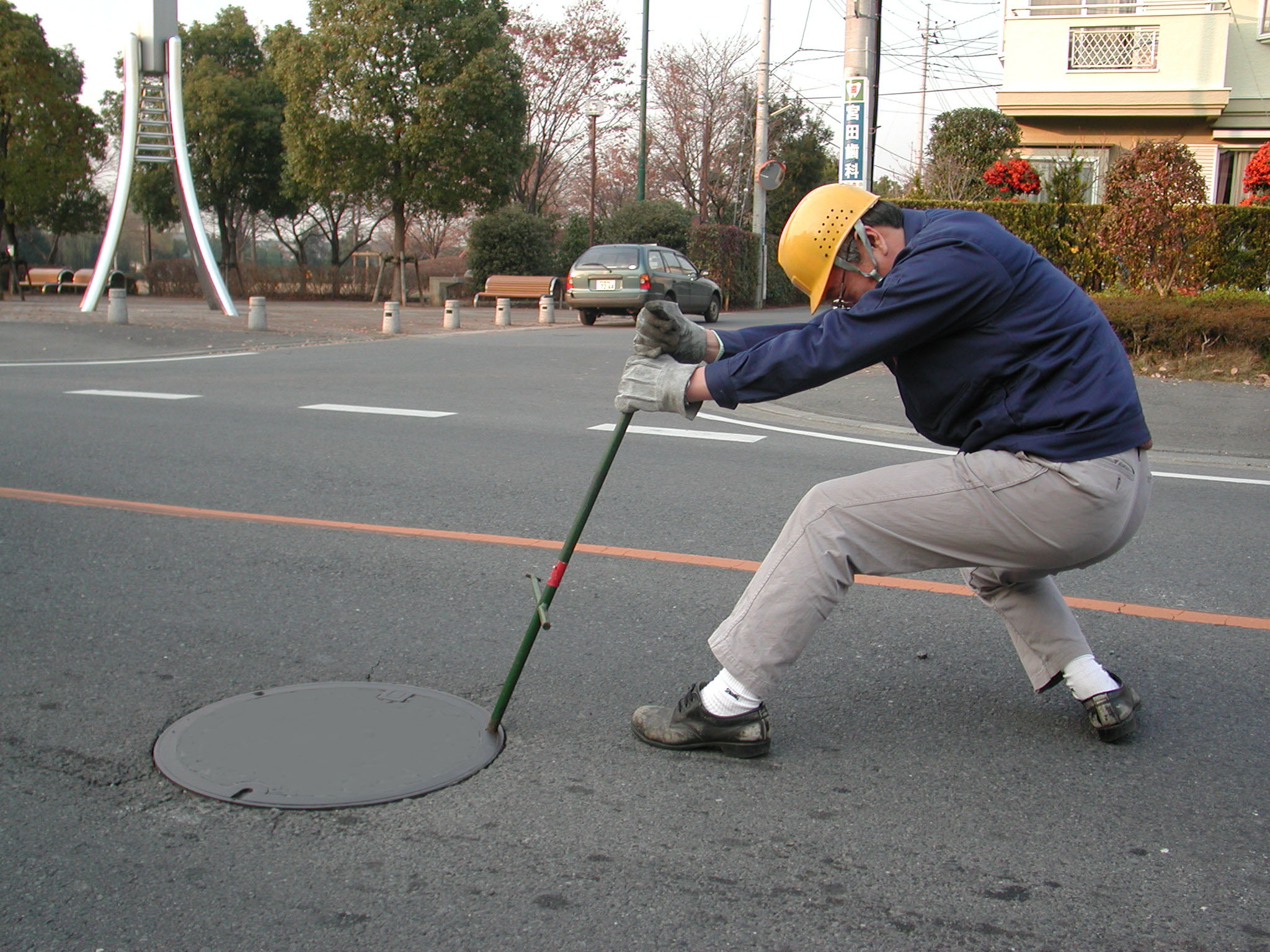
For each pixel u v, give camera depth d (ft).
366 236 153.17
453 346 52.54
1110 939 7.59
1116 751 10.57
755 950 7.40
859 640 13.53
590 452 25.90
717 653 10.21
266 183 120.26
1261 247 48.16
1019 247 9.14
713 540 18.10
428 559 16.67
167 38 71.46
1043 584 10.87
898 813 9.29
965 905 7.96
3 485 21.21
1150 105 64.75
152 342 52.90
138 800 9.29
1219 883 8.30
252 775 9.67
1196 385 36.68
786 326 10.48
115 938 7.44
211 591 14.99
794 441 28.35
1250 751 10.62
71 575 15.62
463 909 7.81
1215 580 16.33
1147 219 44.14
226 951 7.32
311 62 95.14
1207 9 63.41
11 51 98.07
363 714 11.02
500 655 12.82
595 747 10.45
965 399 9.37
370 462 24.07
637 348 9.99
